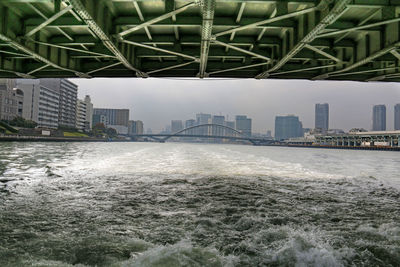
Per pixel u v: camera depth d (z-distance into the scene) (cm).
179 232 635
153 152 5428
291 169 2320
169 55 1803
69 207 863
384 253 521
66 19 1284
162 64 1956
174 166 2319
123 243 559
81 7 1002
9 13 1254
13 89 15525
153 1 1212
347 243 574
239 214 806
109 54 1622
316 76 2014
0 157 2898
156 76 2089
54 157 3159
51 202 925
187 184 1361
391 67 1684
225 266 452
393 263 480
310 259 477
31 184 1267
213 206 907
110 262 465
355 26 1271
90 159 2975
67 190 1145
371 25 1152
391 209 915
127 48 1661
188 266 448
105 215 780
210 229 655
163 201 974
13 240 567
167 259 471
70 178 1485
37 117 16688
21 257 482
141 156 3797
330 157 5594
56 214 780
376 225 723
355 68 1834
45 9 1280
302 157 5203
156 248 524
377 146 15150
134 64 1809
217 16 1350
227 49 1758
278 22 1338
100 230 644
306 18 1234
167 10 1159
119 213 804
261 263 468
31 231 629
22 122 12950
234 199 1027
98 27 1145
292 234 617
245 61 1831
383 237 616
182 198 1029
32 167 2003
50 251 512
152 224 698
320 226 705
